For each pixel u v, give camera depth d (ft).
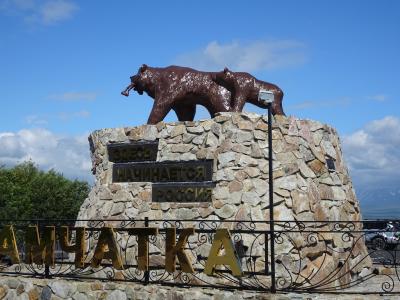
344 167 42.29
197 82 42.83
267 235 31.37
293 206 35.76
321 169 38.86
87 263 34.60
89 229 34.65
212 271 31.09
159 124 39.93
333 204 38.73
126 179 40.47
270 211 32.78
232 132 37.35
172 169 38.65
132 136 40.75
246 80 41.52
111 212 39.96
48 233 35.45
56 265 41.09
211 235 35.73
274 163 36.76
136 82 43.98
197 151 38.01
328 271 35.50
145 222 33.55
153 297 31.71
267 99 33.09
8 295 35.24
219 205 36.29
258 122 37.45
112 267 35.50
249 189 36.04
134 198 39.34
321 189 38.17
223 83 42.22
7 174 122.93
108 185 40.91
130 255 37.81
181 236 31.96
